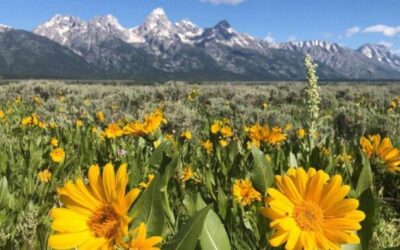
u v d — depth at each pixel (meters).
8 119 10.85
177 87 18.83
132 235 1.42
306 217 1.51
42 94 20.62
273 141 5.29
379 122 9.85
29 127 8.98
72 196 1.46
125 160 5.15
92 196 1.47
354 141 5.71
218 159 4.99
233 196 3.43
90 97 18.83
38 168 5.38
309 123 5.03
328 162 4.39
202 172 4.88
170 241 1.60
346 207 1.52
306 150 4.91
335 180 1.55
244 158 5.20
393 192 4.89
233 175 4.59
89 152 5.96
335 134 9.79
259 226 2.38
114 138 6.07
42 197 4.30
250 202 3.30
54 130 8.45
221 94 18.98
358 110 10.77
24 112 12.84
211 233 1.86
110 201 1.45
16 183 4.73
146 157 5.16
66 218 1.44
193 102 16.39
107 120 12.09
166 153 3.65
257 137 5.33
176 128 10.02
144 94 17.53
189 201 2.63
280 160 4.60
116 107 13.66
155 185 1.74
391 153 3.75
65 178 5.23
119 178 1.44
